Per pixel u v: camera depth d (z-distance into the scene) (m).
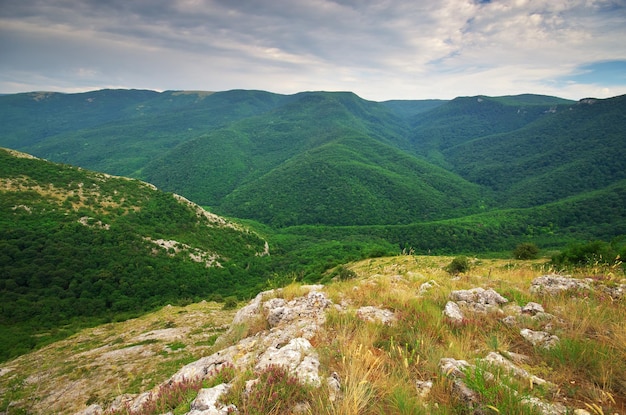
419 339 5.13
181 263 68.50
